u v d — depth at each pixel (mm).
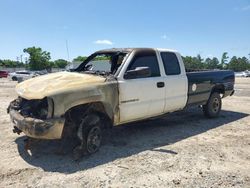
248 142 5828
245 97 13586
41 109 4504
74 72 5836
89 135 4855
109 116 5141
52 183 3859
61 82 4762
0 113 8562
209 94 7770
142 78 5711
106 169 4340
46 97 4375
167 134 6418
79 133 4715
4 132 6352
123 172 4238
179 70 6688
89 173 4191
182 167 4449
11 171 4234
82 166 4445
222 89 8422
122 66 5434
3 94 14758
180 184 3871
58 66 85625
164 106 6230
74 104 4520
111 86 5078
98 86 4875
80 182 3896
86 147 4828
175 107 6594
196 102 7309
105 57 6125
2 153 5004
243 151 5258
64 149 5172
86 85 4762
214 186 3822
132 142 5754
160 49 6398
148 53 6023
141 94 5621
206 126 7227
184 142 5797
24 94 4684
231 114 8922
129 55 5629
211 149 5344
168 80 6258
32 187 3742
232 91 8789
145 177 4070
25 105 4816
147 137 6145
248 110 9695
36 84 4883
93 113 5004
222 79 8195
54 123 4309
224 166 4516
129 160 4719
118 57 5832
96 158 4793
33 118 4449
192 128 7000
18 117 4668
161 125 7285
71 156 4855
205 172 4270
